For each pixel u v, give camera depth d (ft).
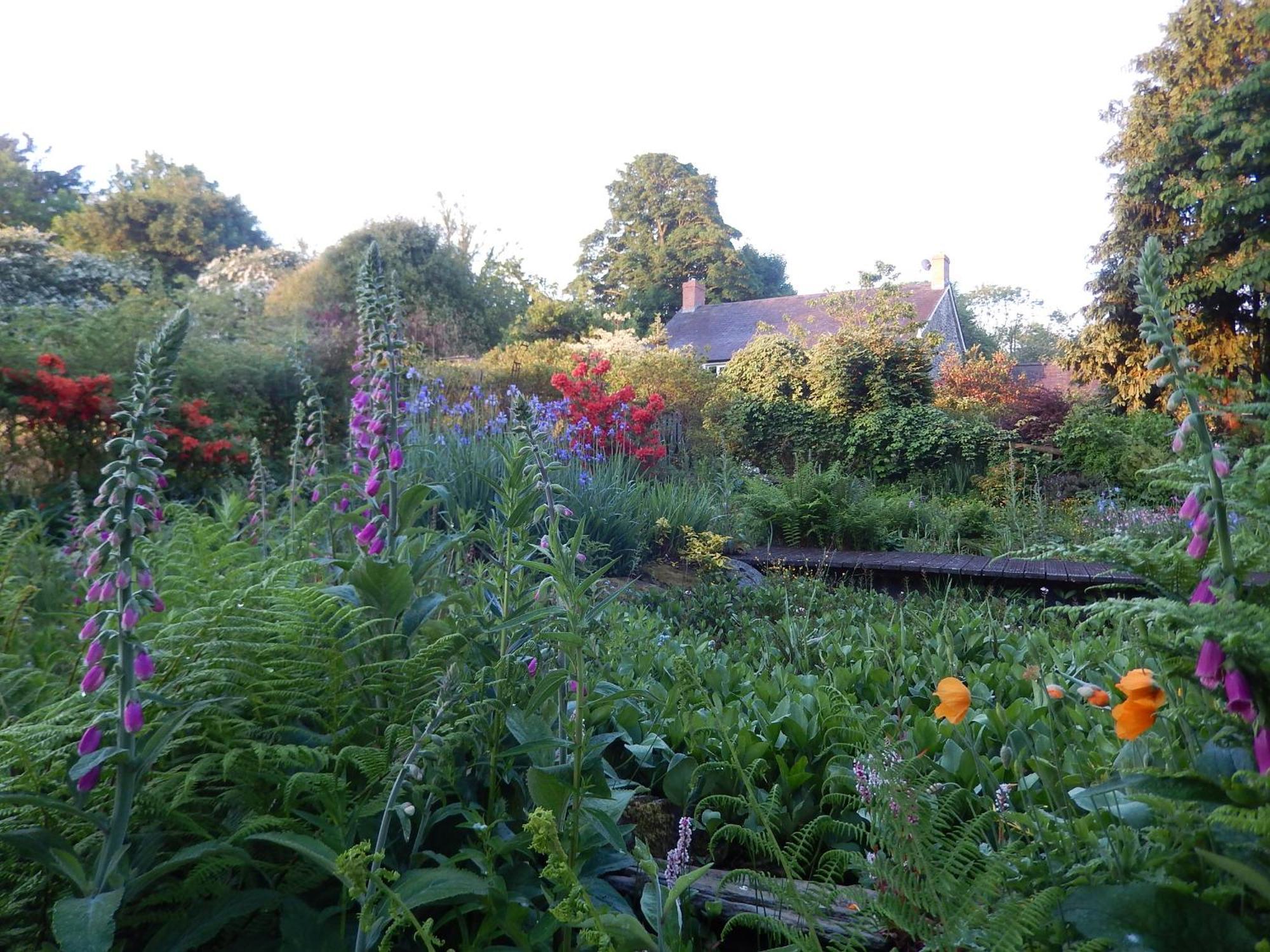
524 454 8.92
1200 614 4.50
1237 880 4.87
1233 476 4.99
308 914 6.01
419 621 8.23
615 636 13.23
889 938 6.63
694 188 168.76
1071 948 4.79
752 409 56.13
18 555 11.09
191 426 26.99
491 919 6.35
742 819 9.01
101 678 5.48
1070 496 47.06
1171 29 64.69
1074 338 67.67
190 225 122.21
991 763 8.75
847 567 26.81
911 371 57.47
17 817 5.76
